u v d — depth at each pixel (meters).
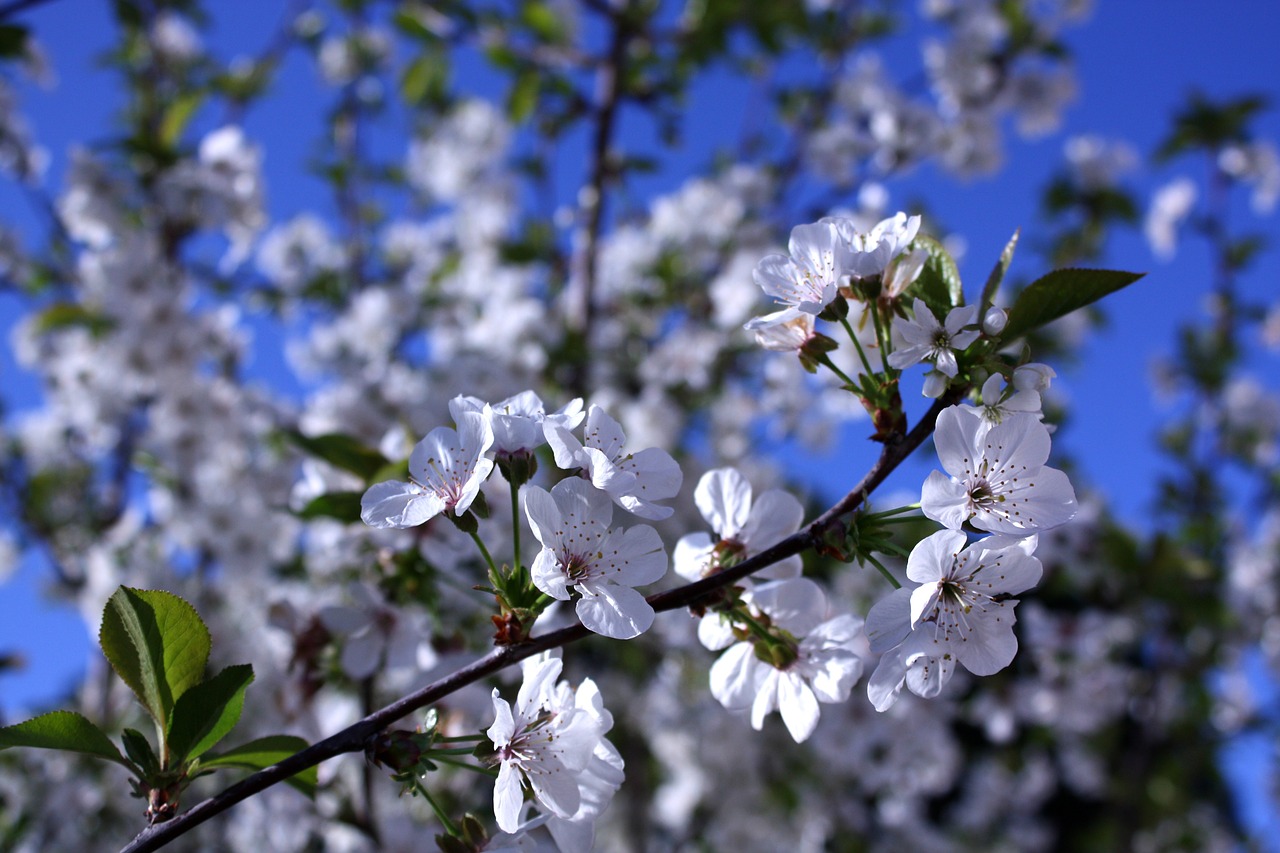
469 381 0.71
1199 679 1.06
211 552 0.76
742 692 0.29
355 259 1.03
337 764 0.48
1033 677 0.92
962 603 0.26
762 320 0.27
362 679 0.39
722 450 0.89
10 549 0.93
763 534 0.29
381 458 0.42
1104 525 0.91
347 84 1.05
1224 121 1.04
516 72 0.84
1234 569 1.10
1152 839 1.36
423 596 0.39
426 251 1.11
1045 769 1.33
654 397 0.84
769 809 0.97
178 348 0.78
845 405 0.89
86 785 0.72
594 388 0.88
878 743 0.85
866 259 0.27
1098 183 1.02
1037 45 0.90
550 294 0.97
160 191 0.74
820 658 0.28
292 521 0.75
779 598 0.29
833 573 0.87
